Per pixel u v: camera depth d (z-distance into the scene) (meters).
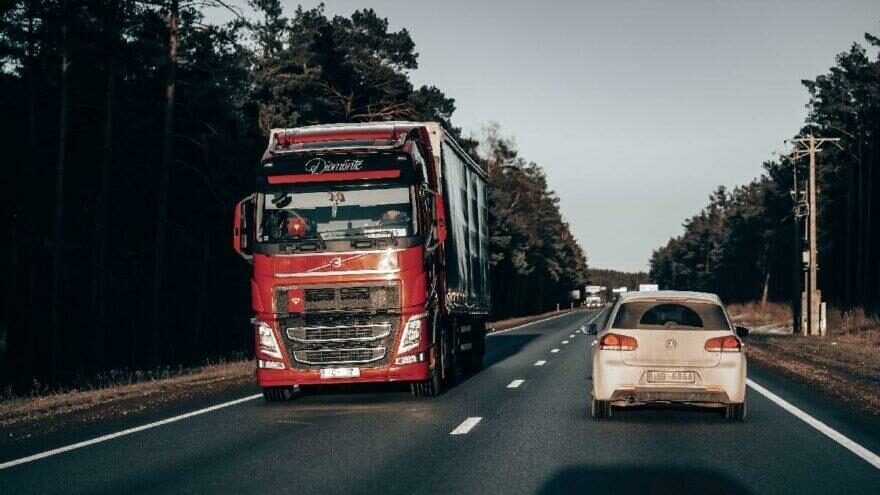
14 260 36.66
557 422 12.89
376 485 8.58
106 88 39.22
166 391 18.64
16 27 33.75
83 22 33.94
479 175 24.59
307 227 15.41
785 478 8.82
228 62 41.22
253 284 15.49
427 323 15.48
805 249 55.34
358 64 51.31
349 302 15.23
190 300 53.69
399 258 15.24
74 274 41.59
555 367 23.62
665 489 8.32
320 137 16.58
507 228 97.56
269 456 10.30
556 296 171.50
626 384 12.73
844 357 27.92
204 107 40.47
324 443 11.20
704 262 197.88
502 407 14.77
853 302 82.00
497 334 47.91
